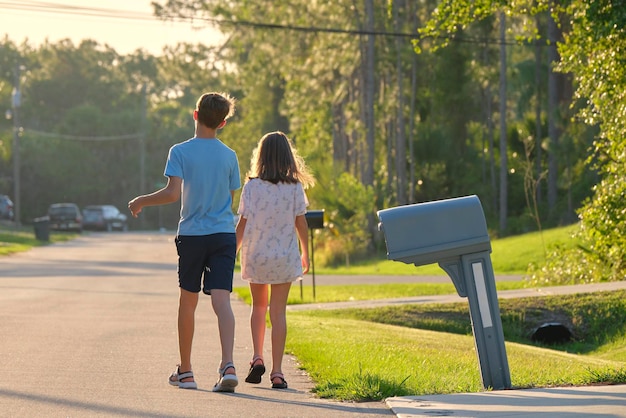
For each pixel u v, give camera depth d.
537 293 41.59
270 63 121.88
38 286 51.16
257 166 18.64
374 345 26.19
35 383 18.14
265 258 18.27
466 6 45.78
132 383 18.36
